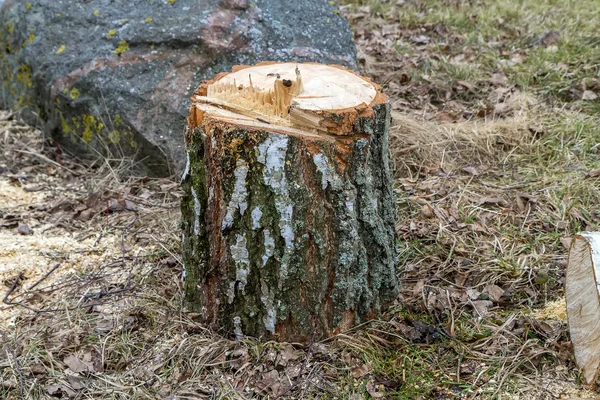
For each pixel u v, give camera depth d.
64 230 2.62
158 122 2.84
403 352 2.21
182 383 2.14
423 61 3.61
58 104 2.94
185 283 2.23
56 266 2.46
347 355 2.18
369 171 2.14
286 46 3.00
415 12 4.22
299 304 2.16
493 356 2.19
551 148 2.92
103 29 2.95
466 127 3.02
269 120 2.10
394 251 2.28
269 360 2.16
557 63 3.49
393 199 2.25
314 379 2.14
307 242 2.11
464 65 3.50
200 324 2.25
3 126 3.08
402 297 2.35
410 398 2.11
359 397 2.11
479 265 2.44
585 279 2.12
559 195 2.69
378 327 2.25
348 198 2.10
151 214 2.67
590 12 4.10
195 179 2.11
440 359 2.19
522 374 2.15
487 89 3.31
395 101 3.23
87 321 2.28
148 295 2.36
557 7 4.19
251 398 2.11
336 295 2.17
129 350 2.21
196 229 2.14
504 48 3.77
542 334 2.23
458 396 2.11
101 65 2.89
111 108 2.86
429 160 2.90
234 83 2.16
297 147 2.06
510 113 3.13
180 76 2.88
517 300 2.34
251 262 2.13
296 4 3.09
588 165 2.82
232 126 2.05
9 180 2.83
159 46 2.91
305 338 2.18
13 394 2.13
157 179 2.85
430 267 2.45
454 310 2.30
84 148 2.95
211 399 2.10
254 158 2.06
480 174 2.83
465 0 4.34
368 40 3.92
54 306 2.34
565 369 2.16
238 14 2.97
